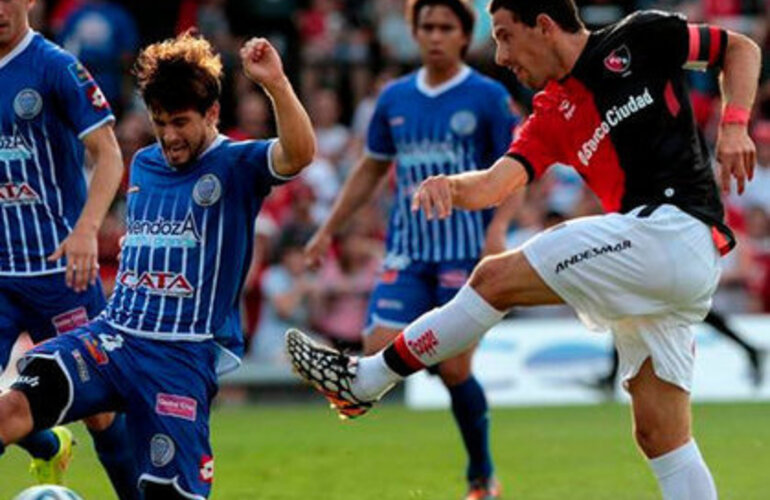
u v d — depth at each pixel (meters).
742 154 21.48
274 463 35.50
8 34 24.47
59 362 21.55
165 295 21.98
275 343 51.69
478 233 31.64
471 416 30.39
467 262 31.67
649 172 21.48
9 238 24.94
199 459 21.73
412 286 31.84
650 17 21.72
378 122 32.72
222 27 65.62
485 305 21.84
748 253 54.59
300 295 51.75
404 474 33.75
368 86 65.44
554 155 22.69
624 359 22.27
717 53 21.86
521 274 21.56
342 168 60.06
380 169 32.97
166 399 21.64
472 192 22.16
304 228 52.59
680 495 21.97
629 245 21.12
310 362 22.70
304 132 21.38
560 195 56.56
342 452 37.41
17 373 22.20
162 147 22.00
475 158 32.16
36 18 63.53
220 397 51.44
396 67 66.38
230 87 63.41
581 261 21.22
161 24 66.88
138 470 21.97
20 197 24.84
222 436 40.78
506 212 30.66
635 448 37.28
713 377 50.06
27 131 24.66
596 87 21.69
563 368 49.81
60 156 24.98
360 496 30.66
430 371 30.67
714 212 21.66
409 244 32.00
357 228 52.41
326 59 65.56
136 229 22.34
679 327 21.84
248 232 22.33
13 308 25.17
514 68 22.39
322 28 67.56
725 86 21.91
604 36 21.78
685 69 22.17
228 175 21.95
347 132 62.22
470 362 30.16
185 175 22.14
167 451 21.58
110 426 24.75
